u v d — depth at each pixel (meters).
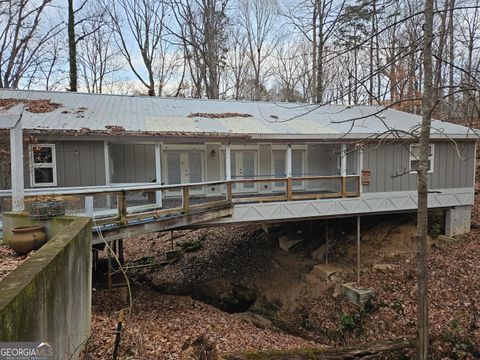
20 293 2.39
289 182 10.30
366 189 11.34
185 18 23.58
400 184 11.73
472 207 13.78
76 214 6.59
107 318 6.12
